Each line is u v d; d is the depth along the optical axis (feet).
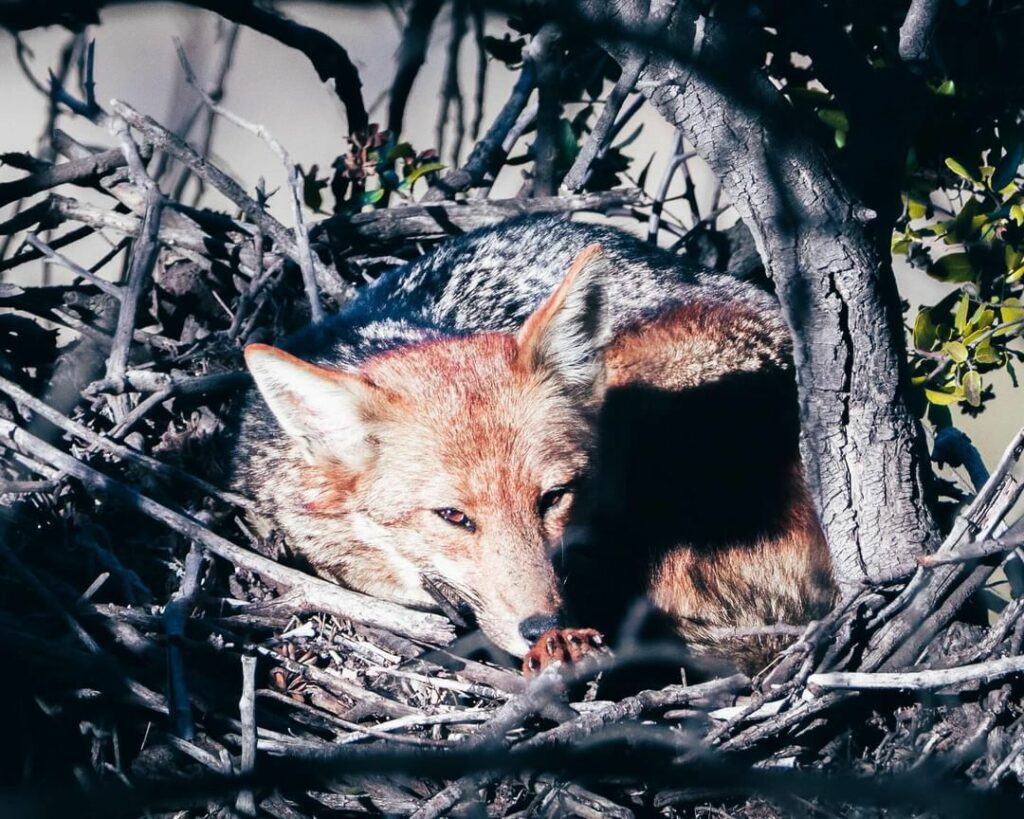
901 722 25.71
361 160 40.40
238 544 32.07
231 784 19.12
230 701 26.68
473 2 38.86
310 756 23.17
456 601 30.01
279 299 37.73
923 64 24.44
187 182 44.93
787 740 25.34
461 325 35.01
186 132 43.24
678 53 23.63
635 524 30.89
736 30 23.57
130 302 34.01
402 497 29.63
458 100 42.78
